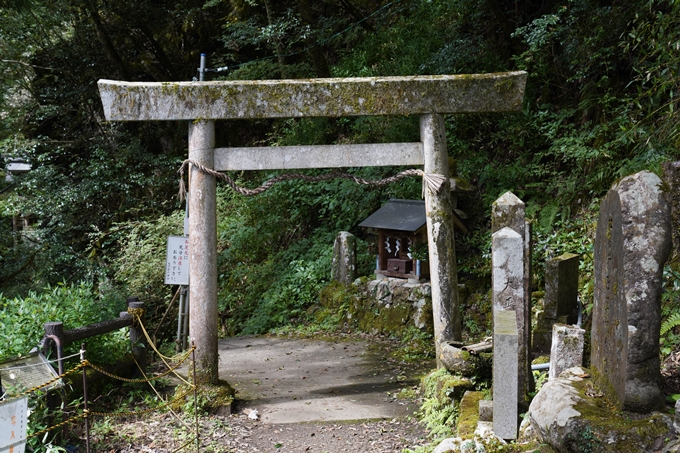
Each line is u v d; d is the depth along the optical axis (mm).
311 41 13102
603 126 8523
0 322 5641
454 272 6422
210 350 6090
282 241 12578
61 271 13461
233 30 13742
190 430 5414
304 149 6164
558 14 9500
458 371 5578
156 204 14148
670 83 6664
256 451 5062
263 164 6125
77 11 15336
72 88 15203
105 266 13383
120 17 15508
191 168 6051
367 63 12984
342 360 7824
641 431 3297
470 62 10977
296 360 7898
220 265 12555
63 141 15523
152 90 5867
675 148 6809
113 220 14656
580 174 9125
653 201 3580
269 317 10367
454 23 11711
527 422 4141
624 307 3561
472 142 10836
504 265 4520
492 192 9797
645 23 7098
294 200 12406
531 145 10109
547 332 6375
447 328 6367
